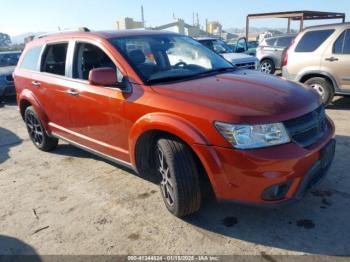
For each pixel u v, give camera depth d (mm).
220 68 3807
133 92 3193
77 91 3852
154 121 2893
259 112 2549
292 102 2750
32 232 3137
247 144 2484
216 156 2574
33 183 4180
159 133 3066
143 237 2930
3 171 4656
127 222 3168
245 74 3576
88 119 3826
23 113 5406
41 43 4812
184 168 2822
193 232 2949
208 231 2951
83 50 3943
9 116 8234
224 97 2779
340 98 7805
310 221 2984
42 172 4500
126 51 3527
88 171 4402
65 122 4324
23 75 5008
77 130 4145
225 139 2525
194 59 3895
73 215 3361
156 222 3133
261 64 12789
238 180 2547
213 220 3104
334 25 6301
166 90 3021
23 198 3811
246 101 2701
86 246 2873
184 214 3041
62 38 4309
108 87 3377
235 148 2498
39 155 5168
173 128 2754
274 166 2461
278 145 2516
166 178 3051
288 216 3078
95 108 3641
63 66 4258
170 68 3582
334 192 3418
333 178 3701
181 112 2752
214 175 2623
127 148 3451
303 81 6797
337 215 3043
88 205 3527
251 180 2506
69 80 4043
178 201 2900
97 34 3832
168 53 3787
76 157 4953
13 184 4203
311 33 6574
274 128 2514
